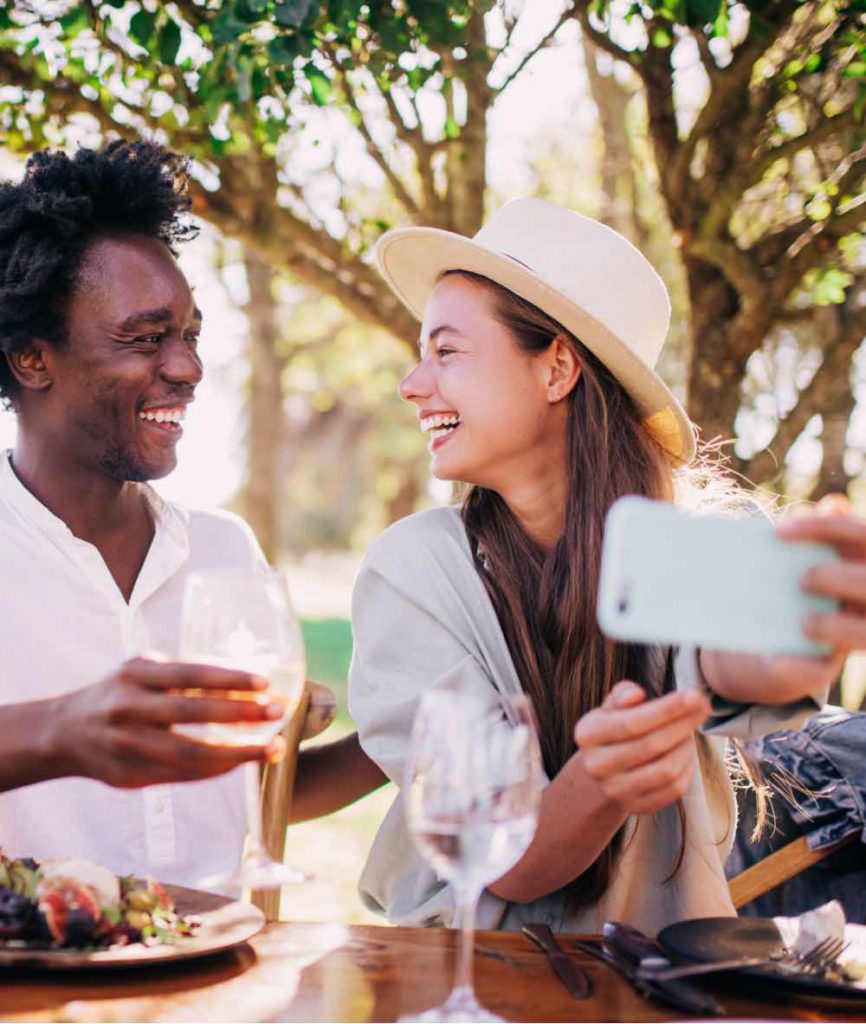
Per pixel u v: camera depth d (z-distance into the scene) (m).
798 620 1.10
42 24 3.32
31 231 2.07
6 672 2.09
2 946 1.36
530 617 2.10
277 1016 1.26
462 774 1.21
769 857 2.23
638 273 2.20
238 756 1.24
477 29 3.29
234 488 23.83
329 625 16.45
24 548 2.11
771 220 3.93
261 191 3.83
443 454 2.14
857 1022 1.31
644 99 3.61
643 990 1.35
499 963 1.46
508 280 2.09
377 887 2.10
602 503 2.08
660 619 1.10
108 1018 1.23
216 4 3.07
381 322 4.06
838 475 4.68
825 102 3.46
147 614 2.18
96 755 1.24
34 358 2.09
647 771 1.41
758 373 4.79
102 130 3.64
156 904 1.46
